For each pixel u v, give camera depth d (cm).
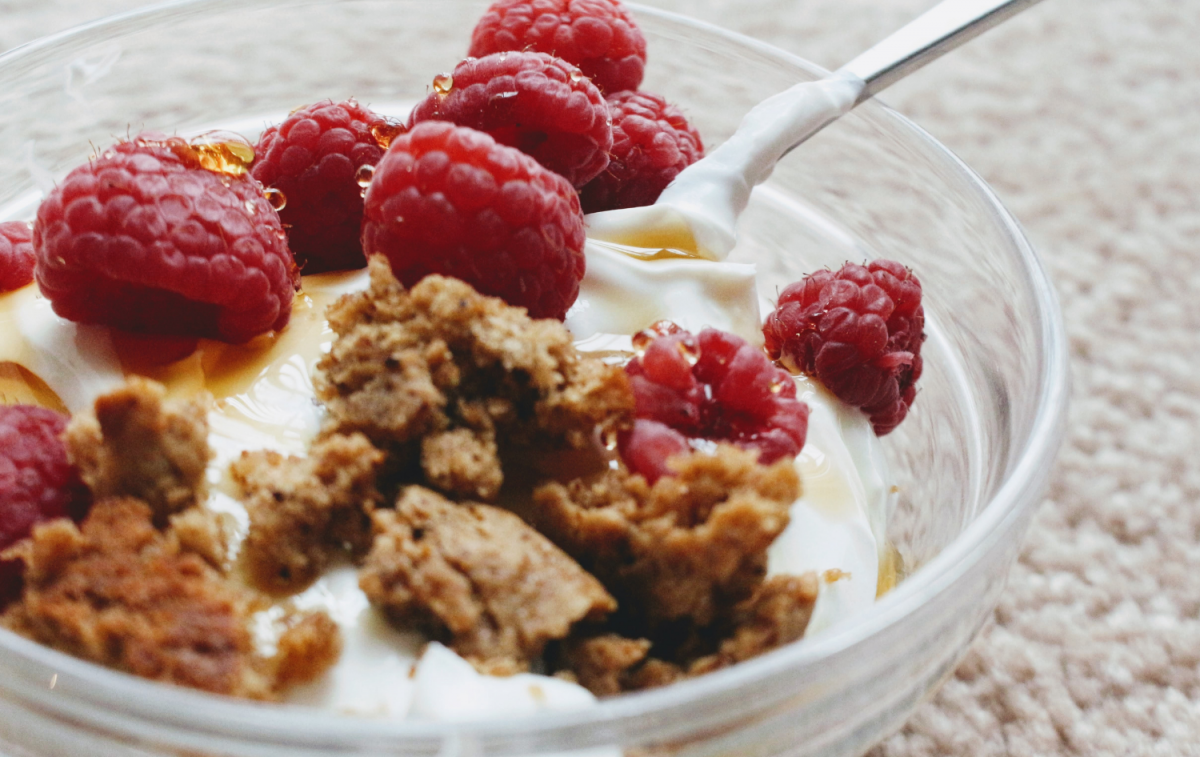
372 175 19
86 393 19
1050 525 25
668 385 18
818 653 16
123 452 17
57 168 23
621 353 20
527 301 19
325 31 24
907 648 17
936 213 22
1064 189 32
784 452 18
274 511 17
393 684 17
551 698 17
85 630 16
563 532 18
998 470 19
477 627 17
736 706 16
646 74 24
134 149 19
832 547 19
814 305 20
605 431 18
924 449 22
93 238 18
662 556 17
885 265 21
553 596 17
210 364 19
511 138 20
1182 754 22
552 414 18
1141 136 34
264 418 19
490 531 17
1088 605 24
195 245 18
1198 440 26
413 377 18
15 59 22
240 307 19
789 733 16
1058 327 19
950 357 22
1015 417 19
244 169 19
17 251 20
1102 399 27
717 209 21
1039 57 37
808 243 24
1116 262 30
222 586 17
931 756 22
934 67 36
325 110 21
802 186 24
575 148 20
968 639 18
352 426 18
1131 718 23
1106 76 36
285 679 17
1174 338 28
